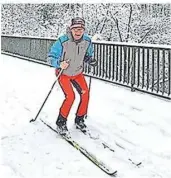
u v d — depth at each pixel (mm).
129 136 6215
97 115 7477
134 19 26609
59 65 6172
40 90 10047
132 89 9742
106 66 11125
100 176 4703
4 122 7043
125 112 7688
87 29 27688
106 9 27109
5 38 21812
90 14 27641
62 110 6234
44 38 16422
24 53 18906
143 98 8930
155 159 5250
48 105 8352
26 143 5902
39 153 5484
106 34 27609
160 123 6891
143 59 9562
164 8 25859
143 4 26156
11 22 32156
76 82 6449
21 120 7160
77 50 6176
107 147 5656
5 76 12625
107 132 6398
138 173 4777
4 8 32125
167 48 8727
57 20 30250
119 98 8953
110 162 5121
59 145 5816
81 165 5043
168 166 5020
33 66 15602
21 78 12141
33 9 31266
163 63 8867
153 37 26422
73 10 29328
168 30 26047
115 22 27109
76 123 6539
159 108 7965
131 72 9766
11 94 9555
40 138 6137
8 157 5324
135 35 26703
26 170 4891
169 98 8680
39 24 31109
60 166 5016
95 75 11766
